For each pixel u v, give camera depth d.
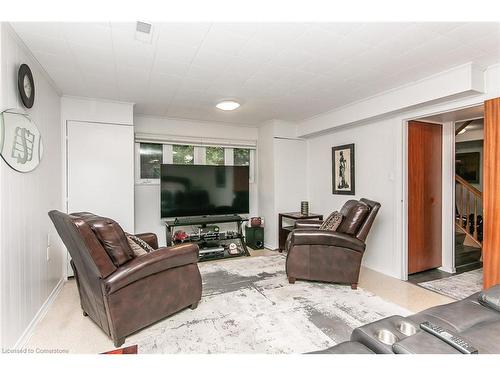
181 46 2.12
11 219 1.79
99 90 3.05
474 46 2.12
